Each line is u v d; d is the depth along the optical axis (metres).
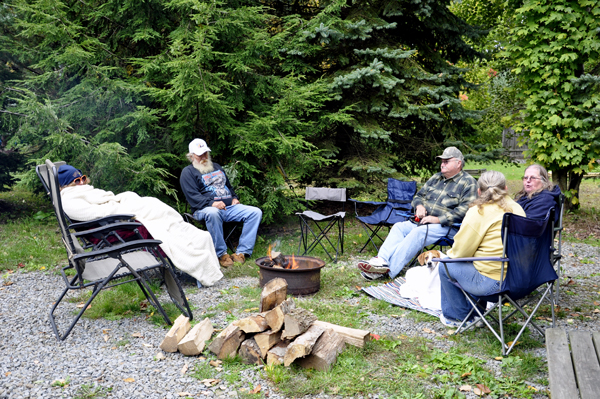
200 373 2.58
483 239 3.02
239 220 5.23
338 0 6.66
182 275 4.55
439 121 7.44
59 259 5.04
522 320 3.51
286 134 6.30
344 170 7.87
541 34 6.84
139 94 5.93
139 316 3.48
